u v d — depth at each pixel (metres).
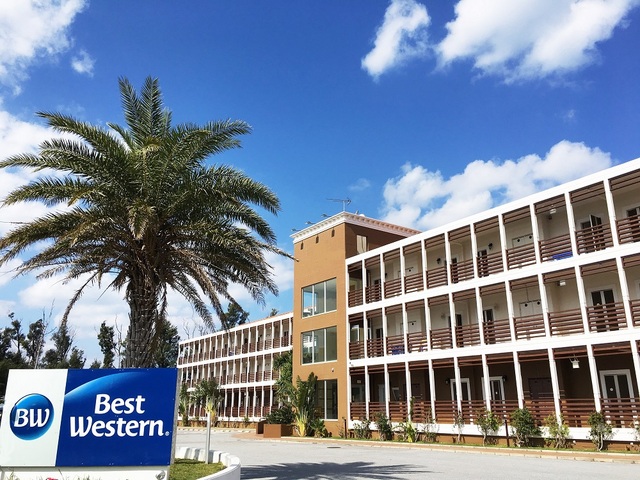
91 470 9.59
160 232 13.97
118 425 9.84
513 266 25.98
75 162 13.02
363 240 34.91
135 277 13.77
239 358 56.47
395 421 28.70
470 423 24.95
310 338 35.25
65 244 13.36
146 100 14.79
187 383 68.38
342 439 28.47
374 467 15.38
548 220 25.67
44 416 9.77
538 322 25.08
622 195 23.23
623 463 16.14
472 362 25.33
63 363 65.50
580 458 17.58
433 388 26.95
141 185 13.28
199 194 13.74
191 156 13.55
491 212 25.73
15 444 9.60
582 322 22.06
